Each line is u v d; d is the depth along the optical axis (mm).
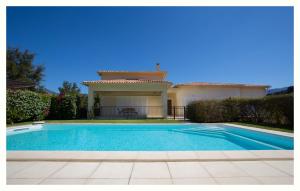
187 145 9586
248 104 16297
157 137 11789
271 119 14086
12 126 12602
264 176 4238
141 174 4344
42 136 11969
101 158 5199
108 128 14641
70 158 5176
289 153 5719
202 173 4398
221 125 14055
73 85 46438
